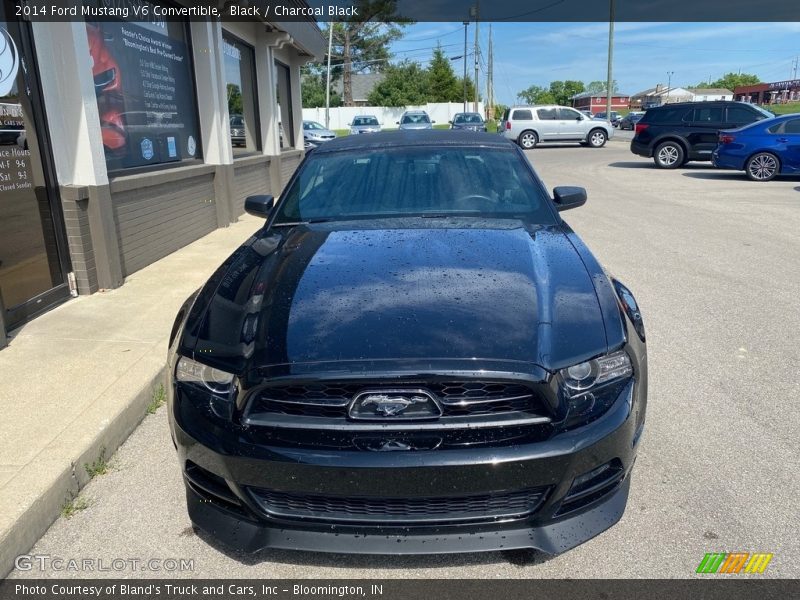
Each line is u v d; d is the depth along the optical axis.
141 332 4.46
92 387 3.58
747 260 6.93
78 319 4.74
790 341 4.54
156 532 2.62
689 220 9.43
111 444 3.19
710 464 3.00
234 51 10.23
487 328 2.27
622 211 10.32
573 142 30.36
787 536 2.50
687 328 4.82
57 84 4.99
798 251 7.35
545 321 2.34
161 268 6.37
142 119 6.79
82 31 5.06
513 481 2.09
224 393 2.25
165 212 6.95
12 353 4.08
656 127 17.92
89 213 5.33
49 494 2.65
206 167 8.12
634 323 2.63
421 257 2.84
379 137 4.25
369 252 2.92
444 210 3.54
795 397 3.67
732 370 4.05
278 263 2.88
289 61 14.25
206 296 2.81
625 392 2.31
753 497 2.75
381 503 2.15
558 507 2.20
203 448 2.23
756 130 14.55
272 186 11.79
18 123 4.62
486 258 2.82
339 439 2.11
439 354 2.15
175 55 7.68
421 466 2.05
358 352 2.17
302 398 2.14
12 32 4.55
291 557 2.46
